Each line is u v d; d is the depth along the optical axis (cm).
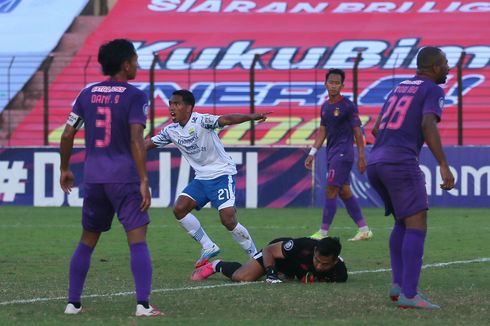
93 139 2017
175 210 2917
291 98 7581
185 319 1975
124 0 9031
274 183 5912
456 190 5797
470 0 8869
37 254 3491
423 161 5803
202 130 2948
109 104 2003
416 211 2141
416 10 8731
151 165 5925
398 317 2014
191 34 8538
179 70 7925
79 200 6050
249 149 5919
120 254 3475
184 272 2947
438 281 2684
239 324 1914
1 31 8619
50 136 7444
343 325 1905
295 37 8388
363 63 7862
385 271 2933
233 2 9056
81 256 2073
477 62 7812
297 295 2359
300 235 4219
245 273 2653
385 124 2212
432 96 2153
